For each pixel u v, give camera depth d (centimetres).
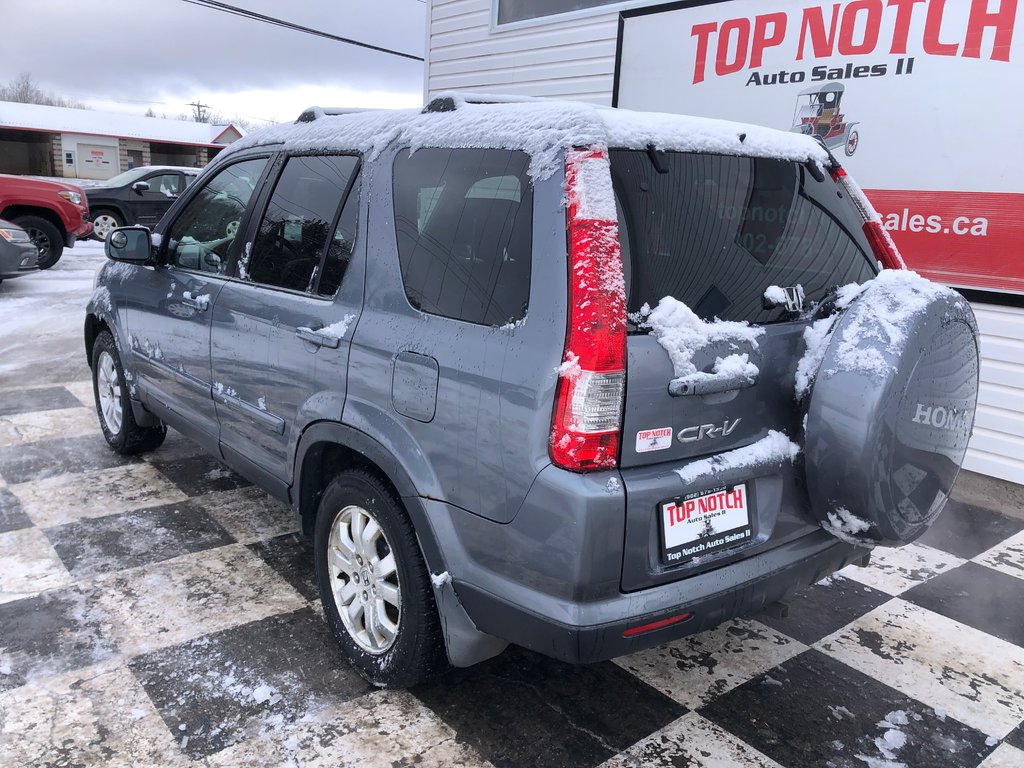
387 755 230
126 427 445
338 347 254
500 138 220
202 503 404
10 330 812
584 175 197
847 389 211
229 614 301
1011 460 458
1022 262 443
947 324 223
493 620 211
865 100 496
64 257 1477
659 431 199
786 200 246
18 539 357
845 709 261
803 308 238
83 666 265
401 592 240
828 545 240
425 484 222
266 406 297
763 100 552
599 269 190
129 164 3866
